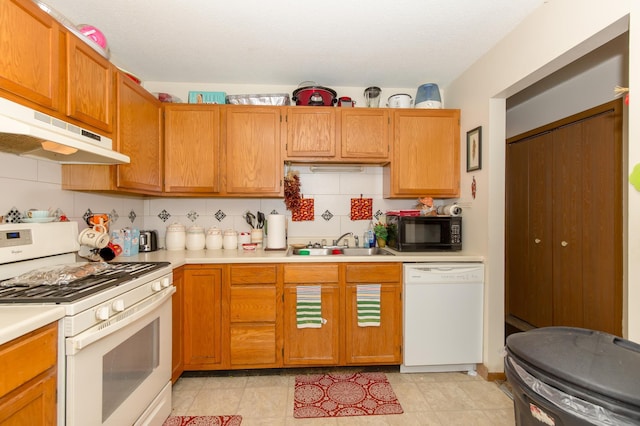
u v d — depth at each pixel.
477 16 1.67
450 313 2.03
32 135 1.01
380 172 2.64
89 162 1.61
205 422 1.58
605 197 2.13
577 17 1.37
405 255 2.09
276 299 1.99
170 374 1.65
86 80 1.41
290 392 1.85
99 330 1.03
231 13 1.63
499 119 2.02
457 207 2.30
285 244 2.40
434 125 2.34
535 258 2.79
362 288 2.02
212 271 1.97
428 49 2.01
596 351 0.70
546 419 0.69
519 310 3.01
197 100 2.29
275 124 2.26
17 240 1.27
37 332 0.87
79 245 1.60
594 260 2.22
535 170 2.76
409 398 1.80
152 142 2.05
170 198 2.53
